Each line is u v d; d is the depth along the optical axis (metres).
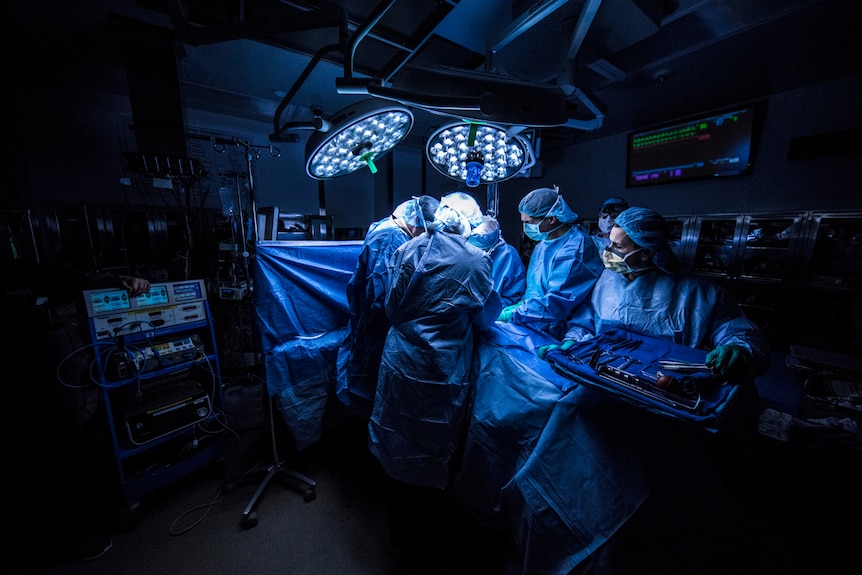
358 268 1.58
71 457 1.46
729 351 0.77
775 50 2.33
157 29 2.07
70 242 3.20
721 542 0.82
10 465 1.30
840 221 3.00
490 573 1.33
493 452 1.12
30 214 2.84
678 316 1.06
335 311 1.90
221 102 3.31
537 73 2.02
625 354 0.91
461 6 1.66
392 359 1.22
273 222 2.22
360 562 1.41
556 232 1.42
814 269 3.21
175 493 1.77
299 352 1.70
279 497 1.74
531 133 1.30
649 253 1.09
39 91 2.97
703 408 0.66
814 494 1.43
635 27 1.55
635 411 0.89
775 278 3.37
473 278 1.15
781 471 1.53
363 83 0.82
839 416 1.70
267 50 2.27
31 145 2.96
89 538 1.46
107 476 1.69
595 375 0.81
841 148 2.88
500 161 1.29
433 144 1.24
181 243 3.66
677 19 1.92
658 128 3.91
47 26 2.06
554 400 1.02
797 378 2.83
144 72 2.24
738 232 3.54
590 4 0.92
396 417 1.21
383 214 5.10
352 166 1.31
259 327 1.70
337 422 1.90
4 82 2.80
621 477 0.85
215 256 3.70
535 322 1.37
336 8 0.92
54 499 1.38
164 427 1.62
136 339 1.58
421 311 1.15
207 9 1.55
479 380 1.21
